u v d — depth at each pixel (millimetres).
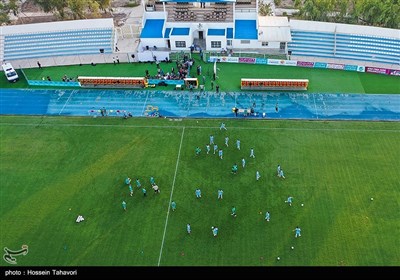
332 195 55719
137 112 71750
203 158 62125
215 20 88688
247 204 55094
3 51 87938
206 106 72312
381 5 86562
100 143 65812
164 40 87062
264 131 66438
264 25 86625
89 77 77000
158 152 63625
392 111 69625
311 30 86125
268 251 49500
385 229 51312
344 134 65188
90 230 52938
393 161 60094
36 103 74938
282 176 58438
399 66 80625
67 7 102938
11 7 101125
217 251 49844
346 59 83000
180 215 54188
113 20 98250
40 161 63188
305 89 75000
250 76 79312
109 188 58312
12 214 55531
